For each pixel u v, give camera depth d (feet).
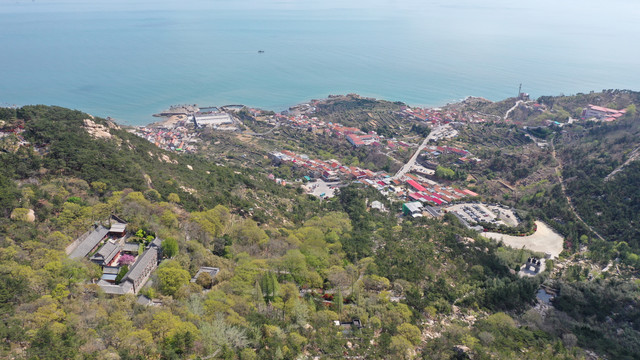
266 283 424.05
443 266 621.31
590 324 542.57
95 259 436.35
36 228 453.99
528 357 425.28
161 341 326.65
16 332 293.84
